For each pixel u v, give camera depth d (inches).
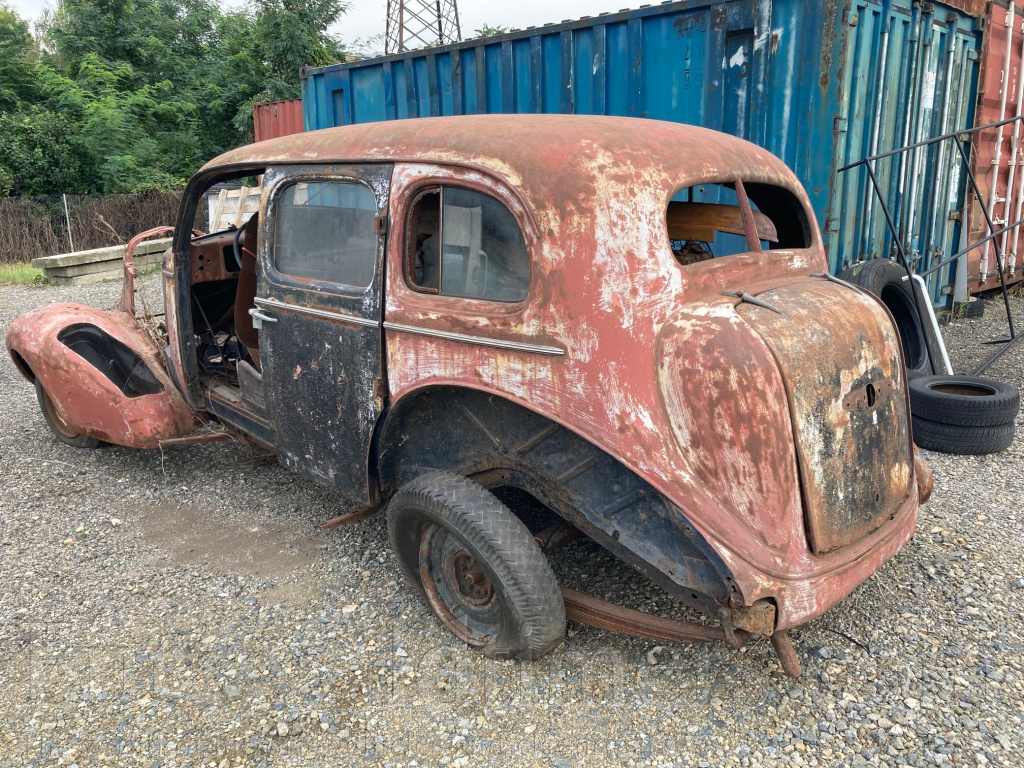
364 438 115.8
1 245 651.5
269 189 128.4
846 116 195.2
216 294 189.2
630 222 90.3
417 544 111.5
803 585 85.2
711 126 209.6
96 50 1019.9
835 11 182.9
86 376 164.2
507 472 105.2
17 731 95.6
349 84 314.0
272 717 97.0
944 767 84.7
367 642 111.7
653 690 99.3
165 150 908.0
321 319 119.2
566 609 106.1
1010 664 101.3
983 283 307.7
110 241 694.5
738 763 86.9
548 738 91.9
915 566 125.9
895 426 101.0
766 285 100.4
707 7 203.5
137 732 95.0
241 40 1045.8
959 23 246.5
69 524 152.9
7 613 121.9
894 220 234.2
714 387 84.0
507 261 96.5
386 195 108.0
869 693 97.0
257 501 161.6
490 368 97.8
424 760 89.4
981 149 277.4
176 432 170.1
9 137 768.9
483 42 255.0
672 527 88.8
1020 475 161.2
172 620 119.0
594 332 89.1
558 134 97.1
